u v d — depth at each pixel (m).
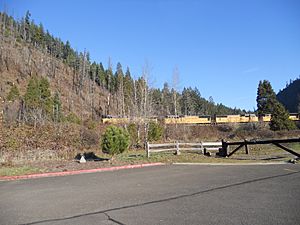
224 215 6.00
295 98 128.50
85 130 30.70
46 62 103.56
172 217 6.00
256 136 42.22
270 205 6.59
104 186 9.88
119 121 40.06
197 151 21.58
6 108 37.44
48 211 6.91
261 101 56.69
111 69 108.94
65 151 23.20
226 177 10.54
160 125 36.84
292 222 5.45
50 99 55.44
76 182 11.03
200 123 51.41
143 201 7.46
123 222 5.84
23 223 6.10
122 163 16.20
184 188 8.87
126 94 59.97
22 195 8.91
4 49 93.88
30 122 32.31
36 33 120.12
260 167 12.93
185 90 78.44
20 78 83.31
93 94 96.81
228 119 52.22
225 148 19.31
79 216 6.40
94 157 21.89
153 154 20.12
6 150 21.33
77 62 119.00
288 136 41.12
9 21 115.06
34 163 17.67
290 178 9.74
